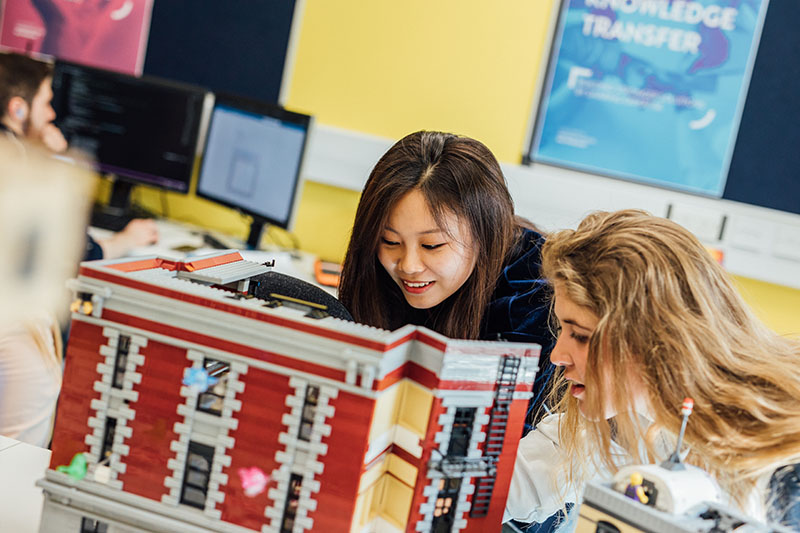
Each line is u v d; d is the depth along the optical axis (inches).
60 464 38.4
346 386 34.6
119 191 121.6
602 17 119.0
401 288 62.2
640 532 33.1
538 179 122.3
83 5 130.9
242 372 35.7
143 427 37.0
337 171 125.6
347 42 124.7
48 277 66.4
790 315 120.4
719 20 116.2
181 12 128.1
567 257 45.2
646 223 44.3
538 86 121.8
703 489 35.5
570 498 52.7
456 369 36.7
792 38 114.9
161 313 36.2
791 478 42.1
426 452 37.3
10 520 41.6
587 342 44.6
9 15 133.4
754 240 118.5
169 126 118.8
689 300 42.1
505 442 39.3
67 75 117.9
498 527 40.4
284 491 35.8
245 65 127.8
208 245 112.9
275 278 59.2
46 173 68.3
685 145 119.4
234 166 116.4
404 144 60.6
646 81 119.2
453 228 57.6
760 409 40.5
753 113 117.2
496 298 63.0
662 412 41.7
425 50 123.2
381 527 38.8
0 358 63.6
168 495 37.1
